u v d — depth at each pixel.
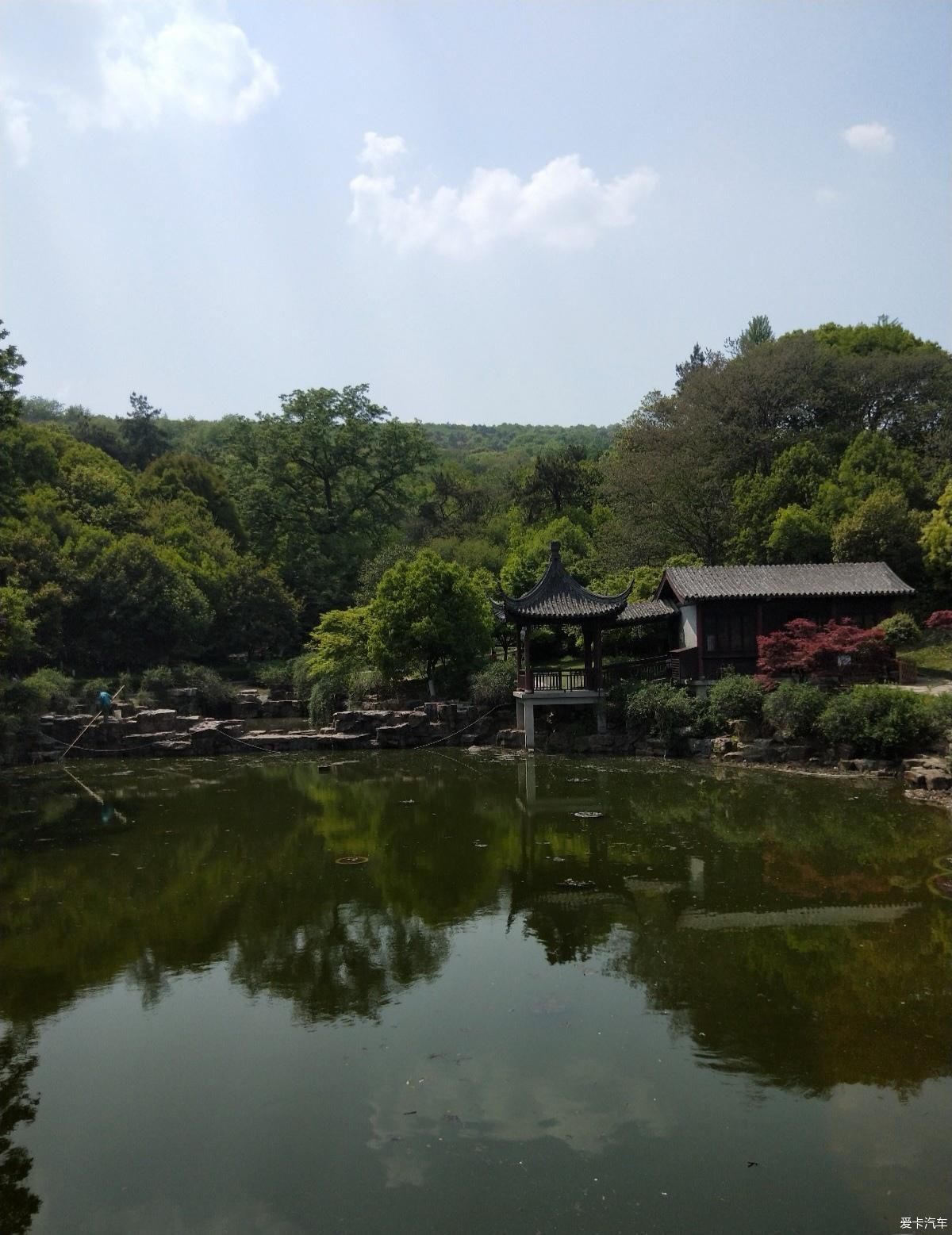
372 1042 9.82
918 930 12.76
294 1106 8.59
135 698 41.03
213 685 44.38
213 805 24.44
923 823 19.06
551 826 20.31
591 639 31.84
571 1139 7.86
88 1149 8.00
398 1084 8.91
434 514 66.75
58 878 17.27
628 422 59.06
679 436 48.00
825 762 25.33
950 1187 7.09
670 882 15.50
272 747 34.97
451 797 24.48
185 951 13.00
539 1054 9.41
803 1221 6.74
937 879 15.15
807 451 43.72
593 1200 7.04
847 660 27.86
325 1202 7.12
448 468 88.06
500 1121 8.20
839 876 15.48
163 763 32.91
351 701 39.25
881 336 55.94
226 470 68.88
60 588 44.72
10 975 12.30
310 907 14.82
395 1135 8.02
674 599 32.94
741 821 19.92
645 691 29.88
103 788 27.83
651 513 46.09
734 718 27.94
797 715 25.81
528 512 58.94
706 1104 8.37
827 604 30.67
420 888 15.69
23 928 14.30
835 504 40.09
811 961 11.70
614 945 12.57
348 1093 8.78
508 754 31.31
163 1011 10.89
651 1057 9.29
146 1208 7.12
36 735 34.22
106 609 46.34
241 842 19.84
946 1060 9.09
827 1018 10.05
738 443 48.28
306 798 25.17
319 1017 10.55
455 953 12.49
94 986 11.81
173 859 18.53
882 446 43.22
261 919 14.34
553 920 13.73
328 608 60.69
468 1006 10.69
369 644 37.44
